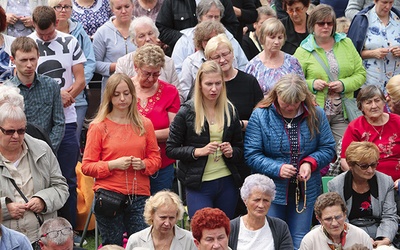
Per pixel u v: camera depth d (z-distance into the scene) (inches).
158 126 778.8
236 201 752.3
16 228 676.7
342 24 979.3
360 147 723.4
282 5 1011.9
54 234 624.4
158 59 771.4
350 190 735.1
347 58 888.9
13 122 669.3
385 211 736.3
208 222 616.4
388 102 823.7
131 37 865.5
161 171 780.0
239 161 745.6
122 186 716.7
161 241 665.0
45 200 683.4
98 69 914.7
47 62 832.9
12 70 814.5
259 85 806.5
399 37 936.3
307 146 741.9
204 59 832.9
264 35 843.4
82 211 825.5
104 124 725.3
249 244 674.8
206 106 741.3
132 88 726.5
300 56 891.4
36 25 830.5
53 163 702.5
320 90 879.7
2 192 678.5
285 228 683.4
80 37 903.7
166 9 952.3
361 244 626.8
